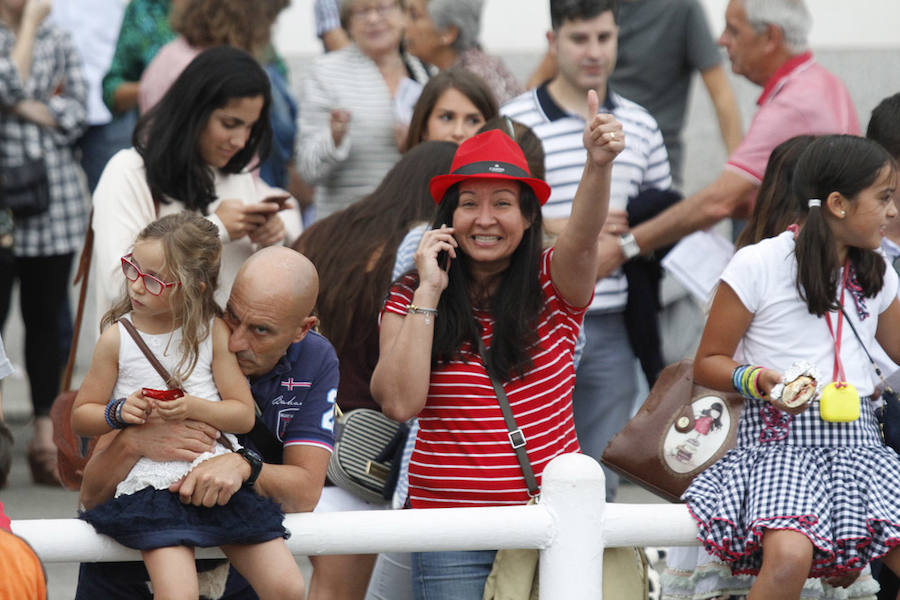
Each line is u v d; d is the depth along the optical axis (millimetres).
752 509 11188
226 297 14633
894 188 11703
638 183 17469
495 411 11391
